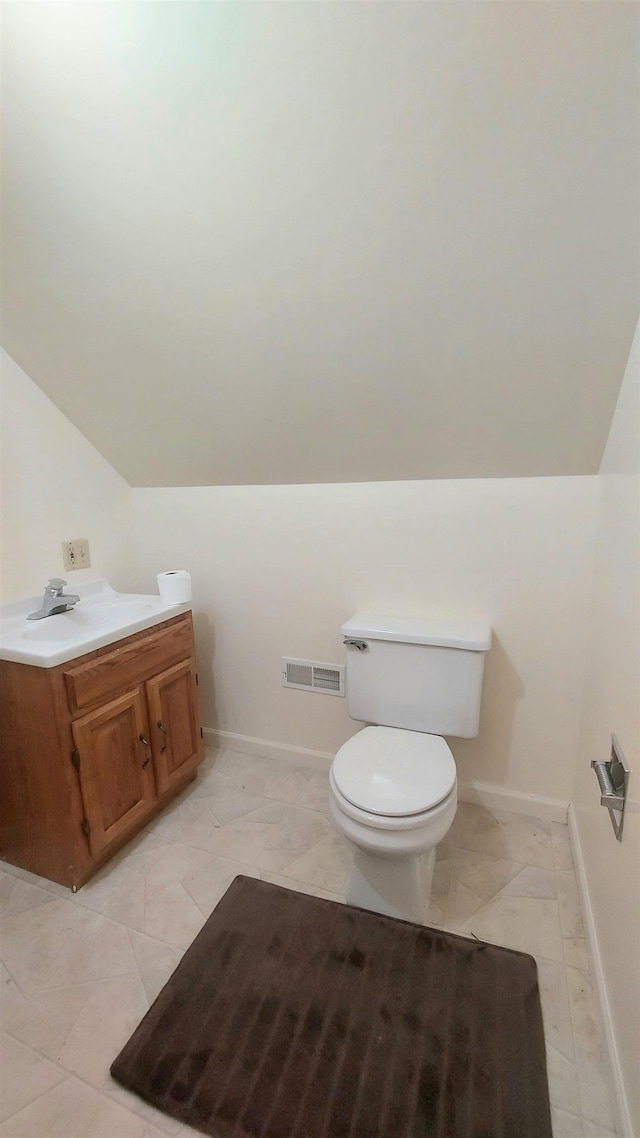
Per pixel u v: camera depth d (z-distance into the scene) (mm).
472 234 1062
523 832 1709
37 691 1362
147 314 1443
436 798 1234
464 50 840
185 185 1131
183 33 921
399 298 1214
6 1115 985
